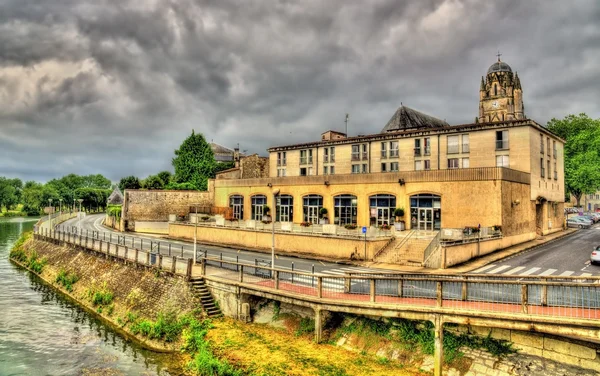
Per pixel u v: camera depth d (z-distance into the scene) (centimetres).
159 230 5616
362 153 4934
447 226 3459
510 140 3922
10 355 2028
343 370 1582
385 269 2820
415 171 3659
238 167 6756
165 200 5688
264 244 3909
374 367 1593
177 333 2112
